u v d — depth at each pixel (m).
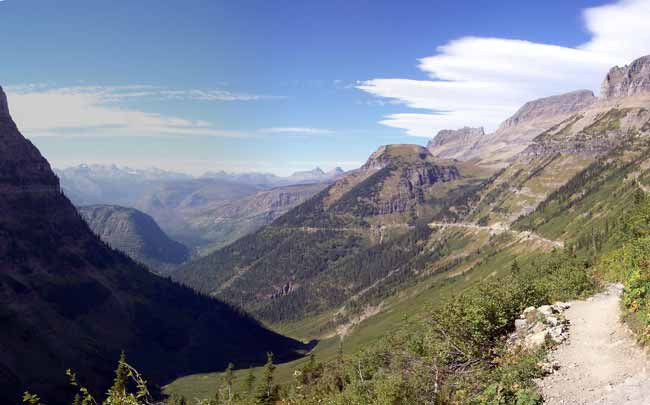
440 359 22.81
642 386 15.73
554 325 23.50
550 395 17.16
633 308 22.05
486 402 18.16
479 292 28.58
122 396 17.31
